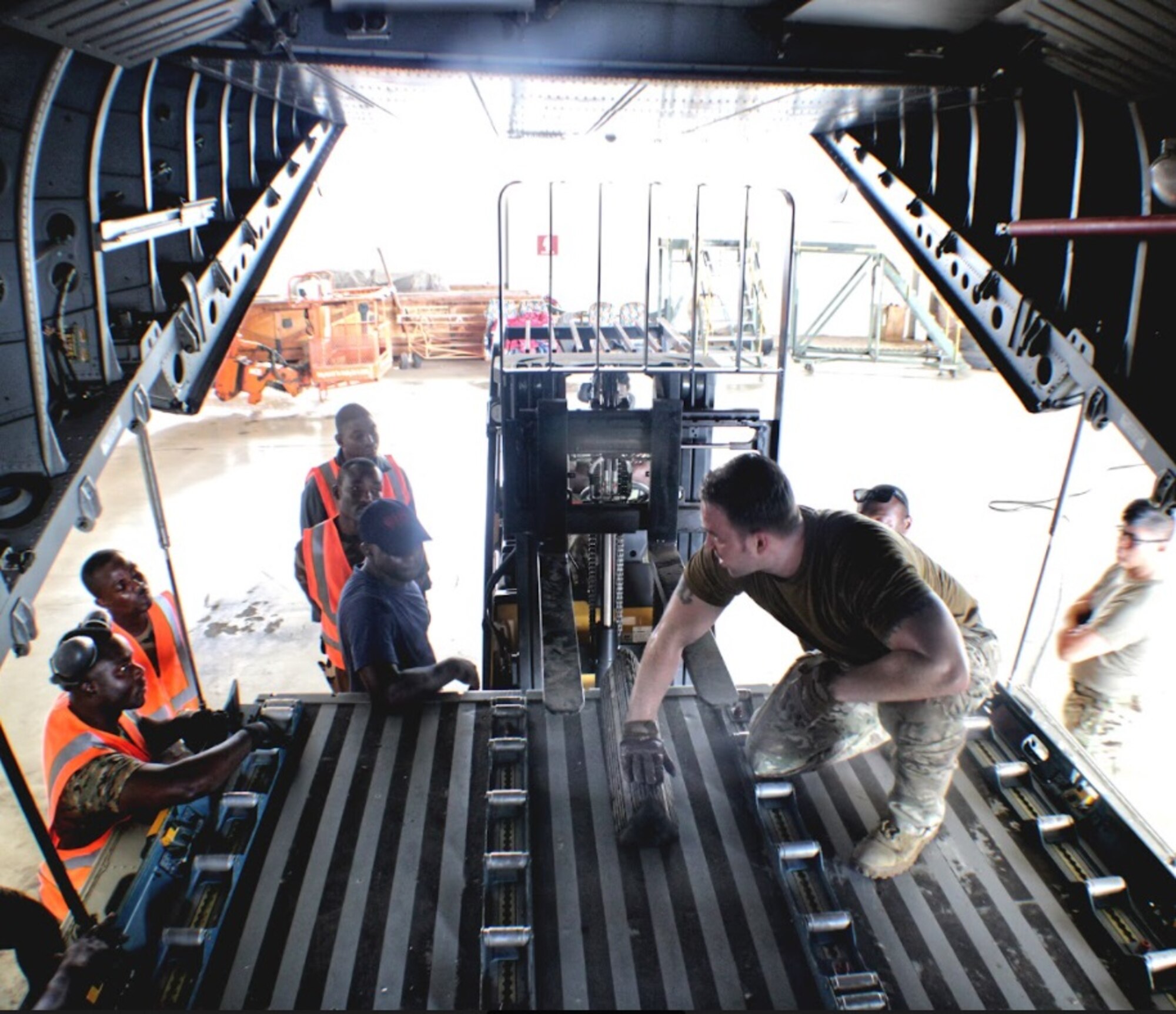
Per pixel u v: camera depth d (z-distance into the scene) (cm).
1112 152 277
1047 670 524
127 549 707
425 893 195
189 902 192
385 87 301
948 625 169
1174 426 249
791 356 1484
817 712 204
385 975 176
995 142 322
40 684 504
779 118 362
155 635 308
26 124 181
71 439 210
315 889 196
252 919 188
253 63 256
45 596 623
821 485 880
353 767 233
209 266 290
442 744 242
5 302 185
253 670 530
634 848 208
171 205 271
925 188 356
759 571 195
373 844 208
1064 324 285
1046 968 180
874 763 243
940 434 1073
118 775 210
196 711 261
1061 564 688
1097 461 959
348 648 299
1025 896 198
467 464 914
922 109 329
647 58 268
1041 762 234
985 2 234
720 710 261
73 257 214
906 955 182
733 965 179
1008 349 316
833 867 206
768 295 1568
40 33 170
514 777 227
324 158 404
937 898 197
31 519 191
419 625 280
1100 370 267
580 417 287
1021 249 308
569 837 211
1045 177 300
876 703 214
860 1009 166
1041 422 1135
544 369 285
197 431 1073
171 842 206
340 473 379
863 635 189
